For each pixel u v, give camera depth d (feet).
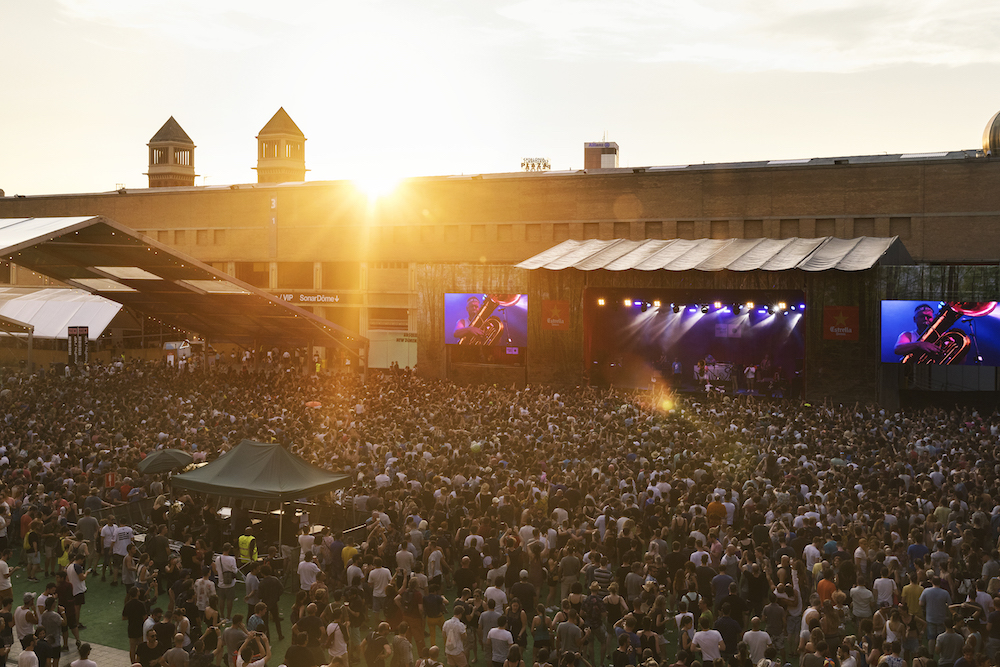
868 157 178.50
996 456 80.43
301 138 382.63
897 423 105.81
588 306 155.12
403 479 69.97
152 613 42.42
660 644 42.09
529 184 185.06
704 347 158.92
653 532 58.03
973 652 38.58
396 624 45.70
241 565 61.77
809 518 56.70
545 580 55.42
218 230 226.38
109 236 127.65
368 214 205.57
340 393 125.18
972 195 149.48
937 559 50.65
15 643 50.93
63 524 63.93
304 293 214.69
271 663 49.88
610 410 109.40
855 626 50.03
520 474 70.74
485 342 162.20
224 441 88.02
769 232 163.94
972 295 124.36
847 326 132.16
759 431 93.30
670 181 171.73
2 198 265.75
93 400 111.34
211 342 192.54
